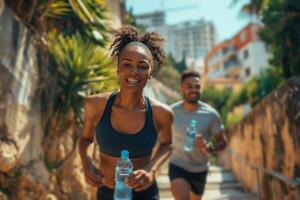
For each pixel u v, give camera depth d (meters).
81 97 5.01
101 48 5.86
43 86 4.74
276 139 5.81
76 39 5.98
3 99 3.86
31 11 4.98
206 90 23.73
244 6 11.30
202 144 3.70
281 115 5.44
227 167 11.56
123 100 2.08
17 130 4.04
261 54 43.16
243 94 17.94
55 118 4.89
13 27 4.23
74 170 5.11
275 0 8.15
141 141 2.10
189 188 3.79
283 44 7.80
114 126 2.10
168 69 26.31
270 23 8.16
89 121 2.17
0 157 3.69
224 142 4.07
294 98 4.90
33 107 4.49
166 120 2.18
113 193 2.17
